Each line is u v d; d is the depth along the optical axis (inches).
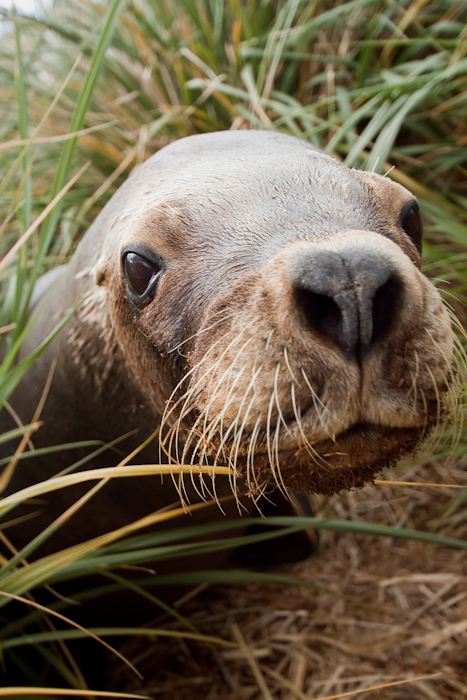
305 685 40.2
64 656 39.0
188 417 28.5
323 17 52.2
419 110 55.7
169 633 33.4
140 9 60.5
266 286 23.8
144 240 27.8
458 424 27.2
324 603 44.5
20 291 35.2
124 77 59.2
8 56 63.4
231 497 34.4
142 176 31.7
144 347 29.8
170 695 40.3
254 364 23.5
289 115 48.8
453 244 51.6
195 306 26.4
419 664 39.9
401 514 48.6
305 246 23.5
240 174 27.5
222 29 59.7
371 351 22.9
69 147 33.7
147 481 33.8
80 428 34.6
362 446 23.8
